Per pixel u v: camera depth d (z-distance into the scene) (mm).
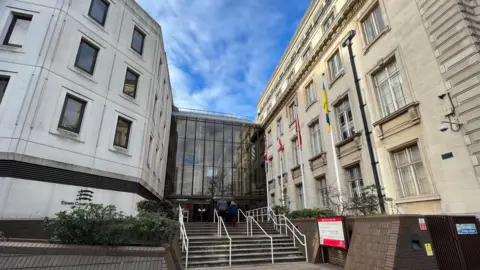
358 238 7402
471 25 8344
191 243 11336
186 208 23688
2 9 11289
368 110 12469
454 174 8148
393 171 10742
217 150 26844
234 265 10117
